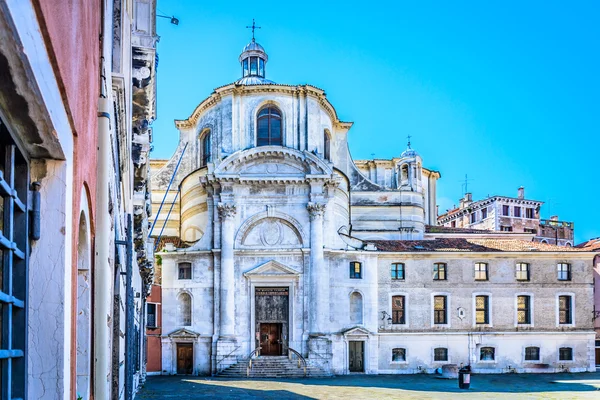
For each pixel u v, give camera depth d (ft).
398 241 193.16
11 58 14.28
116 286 50.19
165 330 176.86
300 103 187.42
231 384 148.46
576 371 184.24
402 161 217.36
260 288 178.29
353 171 215.10
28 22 14.14
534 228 303.89
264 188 180.75
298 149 185.06
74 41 21.02
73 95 21.04
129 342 63.36
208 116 194.29
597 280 209.26
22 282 19.85
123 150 54.75
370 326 179.01
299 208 180.45
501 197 297.94
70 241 21.75
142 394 122.62
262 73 216.54
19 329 19.70
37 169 20.65
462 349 180.96
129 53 62.39
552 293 186.50
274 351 176.96
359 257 181.37
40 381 20.53
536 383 157.17
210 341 175.11
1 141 18.21
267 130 187.01
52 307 20.75
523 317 185.47
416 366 178.70
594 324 201.57
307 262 177.88
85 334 30.63
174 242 195.11
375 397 126.93
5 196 18.20
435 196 247.09
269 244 179.52
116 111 45.03
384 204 211.20
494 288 184.75
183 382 152.87
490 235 225.15
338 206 188.55
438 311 182.70
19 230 19.85
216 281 176.65
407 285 181.98
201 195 186.50
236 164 179.93
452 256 184.03
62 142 19.70
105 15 35.47
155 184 205.36
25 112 16.97
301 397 124.88
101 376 34.60
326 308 176.76
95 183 32.45
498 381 161.38
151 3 64.90
